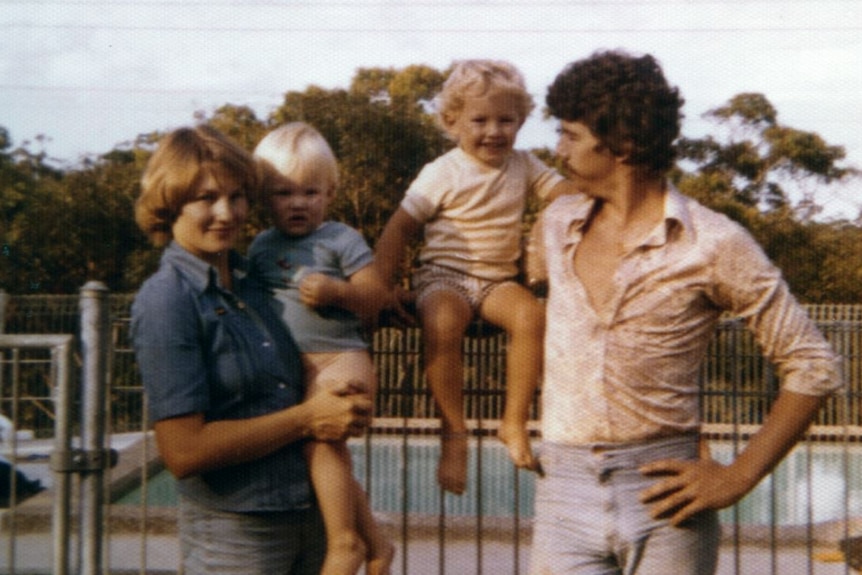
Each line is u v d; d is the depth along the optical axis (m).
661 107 2.68
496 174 3.54
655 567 2.70
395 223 3.56
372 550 3.04
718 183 22.55
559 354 2.76
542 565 2.83
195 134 2.84
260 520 2.81
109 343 3.85
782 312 2.66
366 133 21.39
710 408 4.28
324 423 2.78
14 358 3.95
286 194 3.13
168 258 2.83
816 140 22.55
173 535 6.85
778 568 6.16
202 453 2.71
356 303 3.06
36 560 5.85
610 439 2.70
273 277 3.09
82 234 22.03
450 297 3.45
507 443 3.30
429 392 3.99
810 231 22.25
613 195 2.74
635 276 2.66
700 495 2.65
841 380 2.70
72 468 3.42
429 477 9.55
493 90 3.48
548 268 2.83
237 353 2.79
